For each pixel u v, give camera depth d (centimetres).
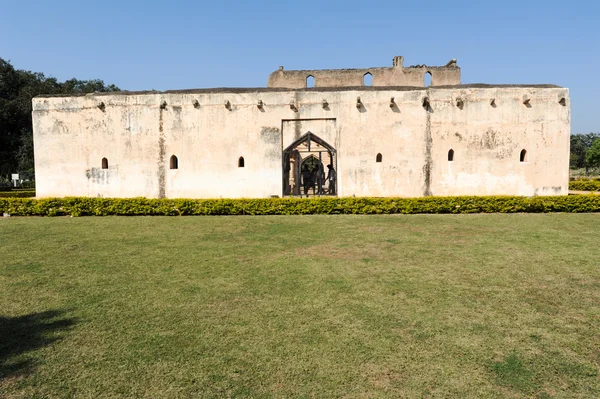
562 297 546
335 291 570
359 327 452
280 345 409
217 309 505
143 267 699
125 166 1623
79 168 1634
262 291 571
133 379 350
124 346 409
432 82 2300
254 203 1410
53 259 759
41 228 1122
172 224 1183
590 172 7106
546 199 1407
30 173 5288
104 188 1628
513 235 968
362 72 2275
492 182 1576
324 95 1586
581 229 1046
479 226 1102
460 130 1573
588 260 730
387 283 604
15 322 471
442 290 574
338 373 358
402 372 360
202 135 1606
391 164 1578
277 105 1591
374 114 1578
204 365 371
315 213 1403
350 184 1580
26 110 2895
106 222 1236
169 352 396
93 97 1625
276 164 1590
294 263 719
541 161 1577
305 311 498
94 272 671
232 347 405
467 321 468
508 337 429
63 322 469
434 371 361
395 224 1145
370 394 328
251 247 853
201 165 1608
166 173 1616
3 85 2931
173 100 1608
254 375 355
